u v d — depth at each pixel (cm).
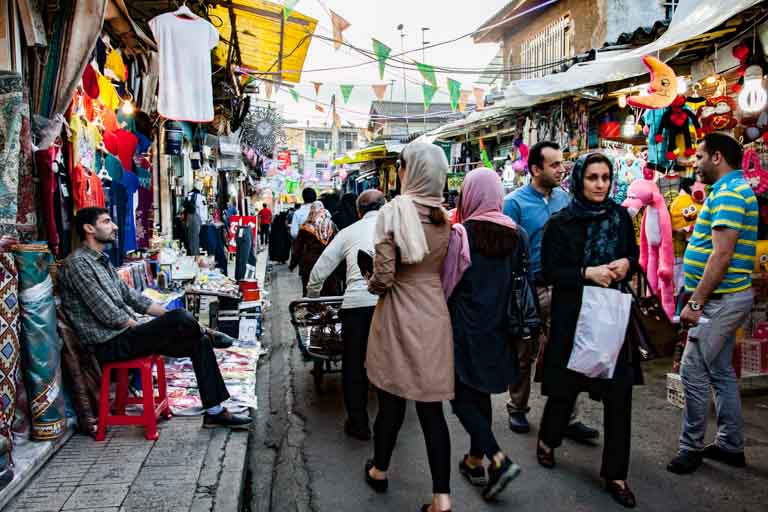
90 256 373
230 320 662
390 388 289
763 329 504
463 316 297
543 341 342
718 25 464
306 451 395
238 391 469
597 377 307
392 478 350
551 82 655
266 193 2466
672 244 566
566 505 308
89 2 373
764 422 426
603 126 748
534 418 446
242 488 327
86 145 450
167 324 368
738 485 329
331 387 550
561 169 406
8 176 327
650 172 598
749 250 333
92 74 453
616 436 309
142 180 647
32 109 378
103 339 364
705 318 340
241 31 832
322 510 311
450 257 297
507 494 321
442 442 286
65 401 387
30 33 356
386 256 282
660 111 587
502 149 1234
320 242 616
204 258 809
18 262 326
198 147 1106
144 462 337
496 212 305
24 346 333
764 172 477
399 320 289
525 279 306
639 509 303
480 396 305
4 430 291
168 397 454
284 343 731
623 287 316
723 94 549
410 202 284
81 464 333
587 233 313
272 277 1459
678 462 345
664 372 568
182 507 284
